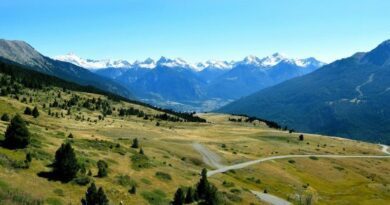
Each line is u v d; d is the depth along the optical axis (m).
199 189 98.38
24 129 93.06
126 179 95.69
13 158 84.38
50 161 90.25
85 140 126.12
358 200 153.25
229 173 153.38
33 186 74.94
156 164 119.50
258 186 144.50
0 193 66.00
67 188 80.38
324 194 159.62
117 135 196.50
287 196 135.50
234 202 105.19
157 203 88.38
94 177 90.81
